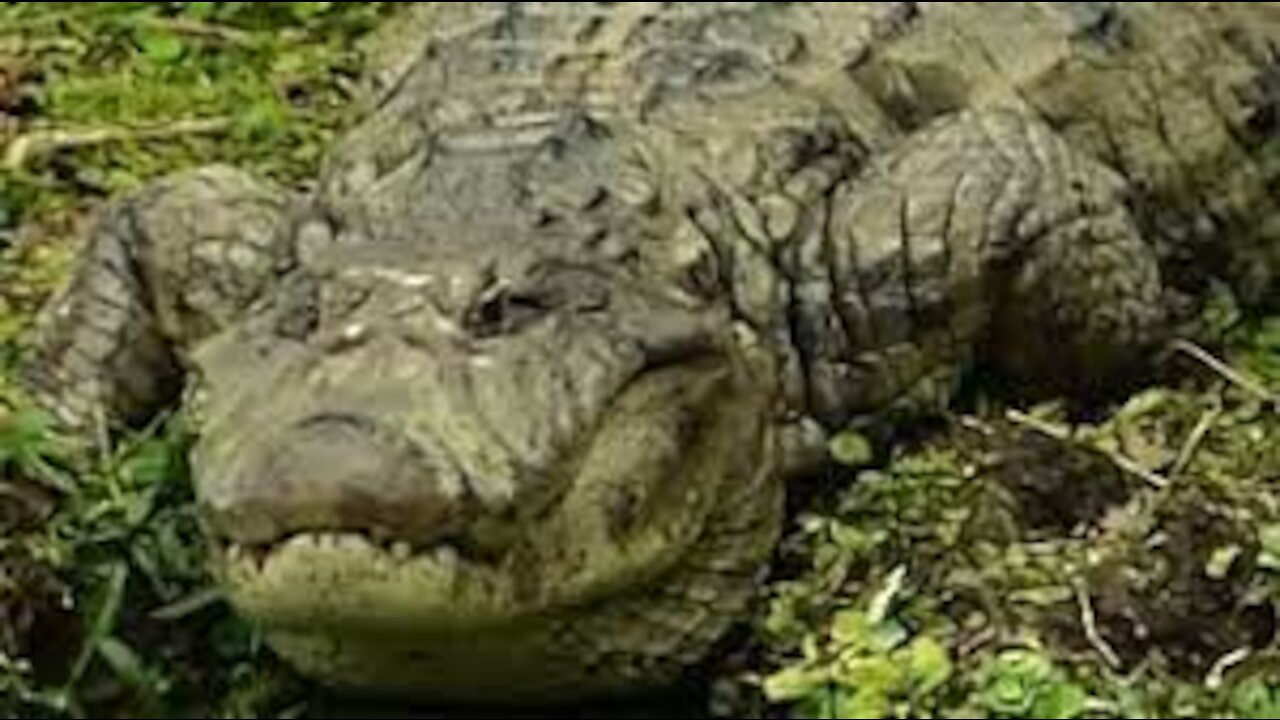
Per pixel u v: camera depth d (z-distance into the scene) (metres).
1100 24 9.84
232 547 6.96
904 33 9.46
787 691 7.69
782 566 8.27
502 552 7.05
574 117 8.47
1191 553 8.20
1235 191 10.02
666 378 7.55
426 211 8.00
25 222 10.10
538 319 7.39
